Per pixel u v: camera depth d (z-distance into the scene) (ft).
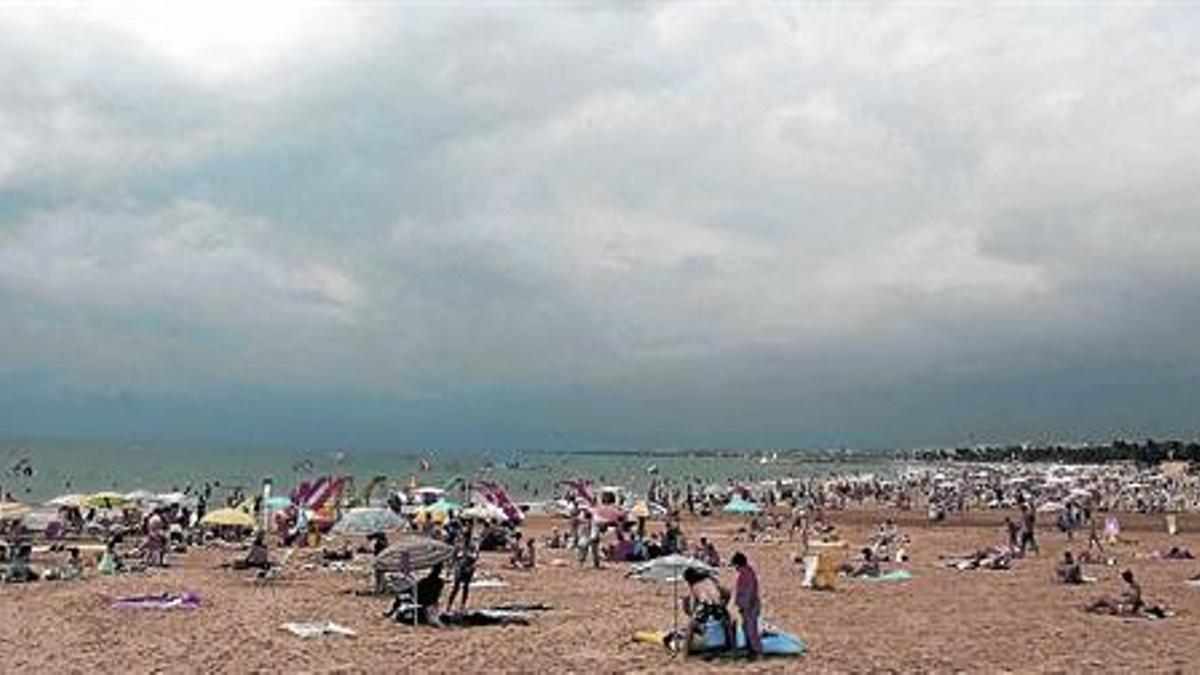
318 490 151.02
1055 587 107.24
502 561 128.16
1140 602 85.97
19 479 361.30
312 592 94.38
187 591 93.61
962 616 84.58
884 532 171.63
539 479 478.59
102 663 60.75
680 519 223.92
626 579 108.78
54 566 114.01
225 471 454.40
